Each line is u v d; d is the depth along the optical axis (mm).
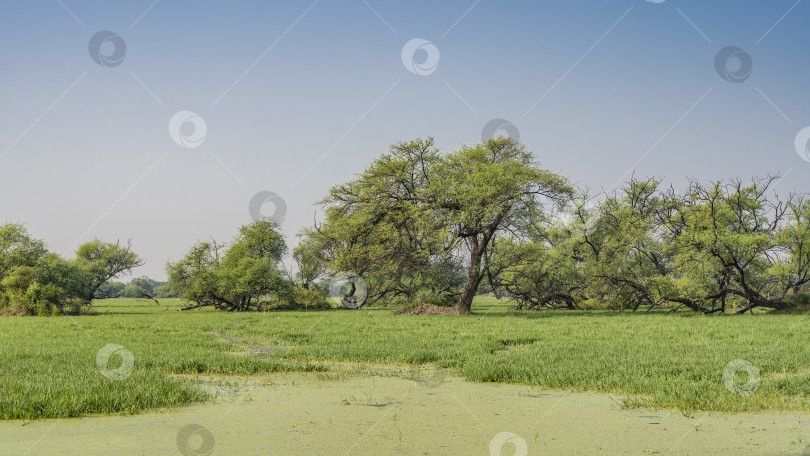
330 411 9008
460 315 41094
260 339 23578
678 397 9500
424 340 20938
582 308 53656
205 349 18219
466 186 40219
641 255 48906
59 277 55062
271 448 6777
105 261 75312
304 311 56812
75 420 8305
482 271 43906
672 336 21562
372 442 7059
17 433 7516
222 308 68375
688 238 42281
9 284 54594
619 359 14344
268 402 9781
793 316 34438
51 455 6488
